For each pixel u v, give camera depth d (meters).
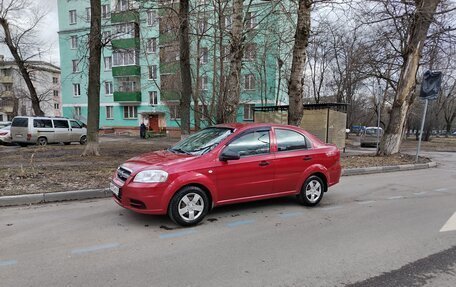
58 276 3.36
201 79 22.56
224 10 14.27
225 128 5.82
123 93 35.25
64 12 36.84
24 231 4.66
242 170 5.39
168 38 16.89
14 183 7.17
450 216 5.68
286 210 5.93
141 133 28.95
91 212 5.62
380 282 3.31
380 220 5.41
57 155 13.21
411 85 13.69
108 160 11.53
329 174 6.43
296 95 10.29
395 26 14.41
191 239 4.45
